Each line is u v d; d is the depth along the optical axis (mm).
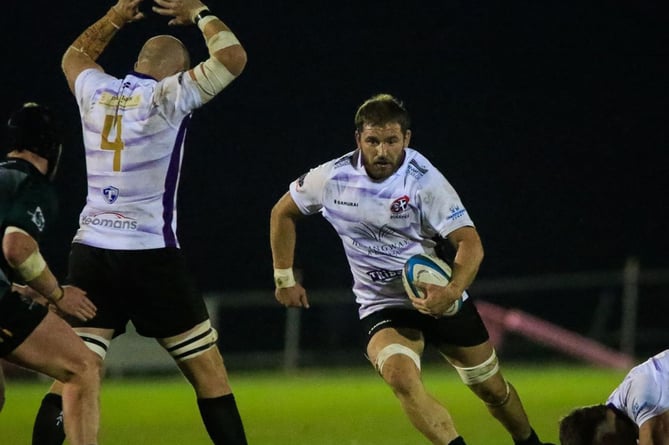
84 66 28438
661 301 87312
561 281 93375
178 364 27562
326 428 41656
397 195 27484
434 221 27547
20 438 39250
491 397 29953
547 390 57938
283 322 96375
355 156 28062
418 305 26953
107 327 27297
